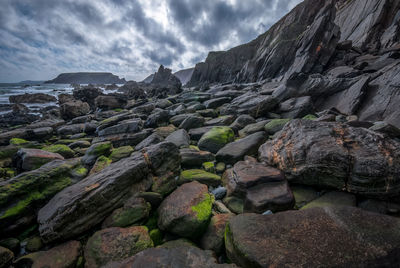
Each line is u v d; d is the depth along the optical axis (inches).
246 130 472.1
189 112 764.6
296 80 712.4
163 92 1843.0
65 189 238.7
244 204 217.6
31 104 1902.1
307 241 130.9
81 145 497.0
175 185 270.8
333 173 208.8
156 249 144.2
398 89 429.7
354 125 335.3
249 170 260.7
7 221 197.0
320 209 158.7
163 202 229.8
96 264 159.0
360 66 754.2
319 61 929.5
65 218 186.9
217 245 171.6
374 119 441.1
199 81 3897.6
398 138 297.9
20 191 217.3
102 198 209.6
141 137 514.0
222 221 193.5
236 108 665.6
